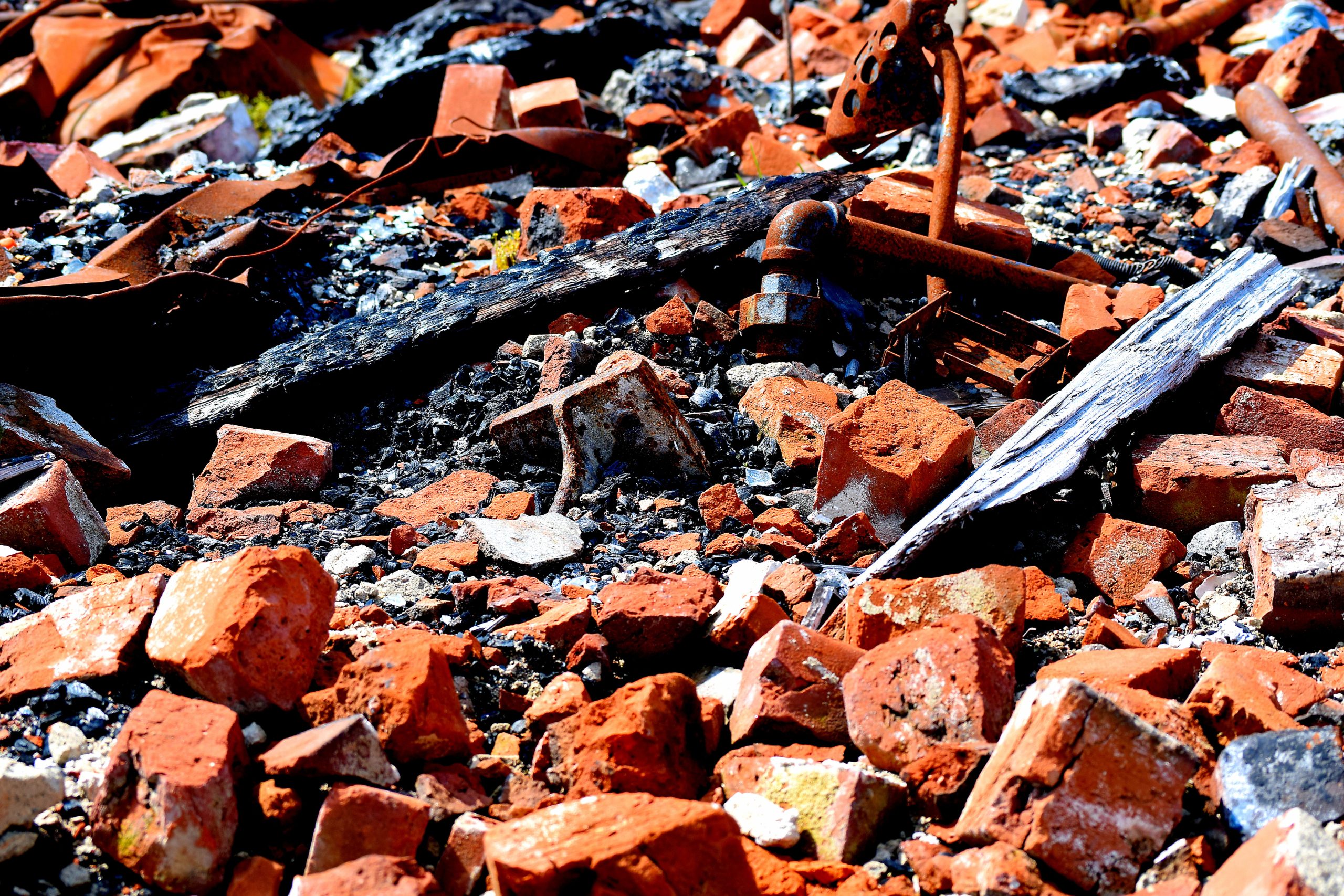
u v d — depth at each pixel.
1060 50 4.94
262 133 4.07
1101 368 3.17
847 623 2.94
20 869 2.78
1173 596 3.04
